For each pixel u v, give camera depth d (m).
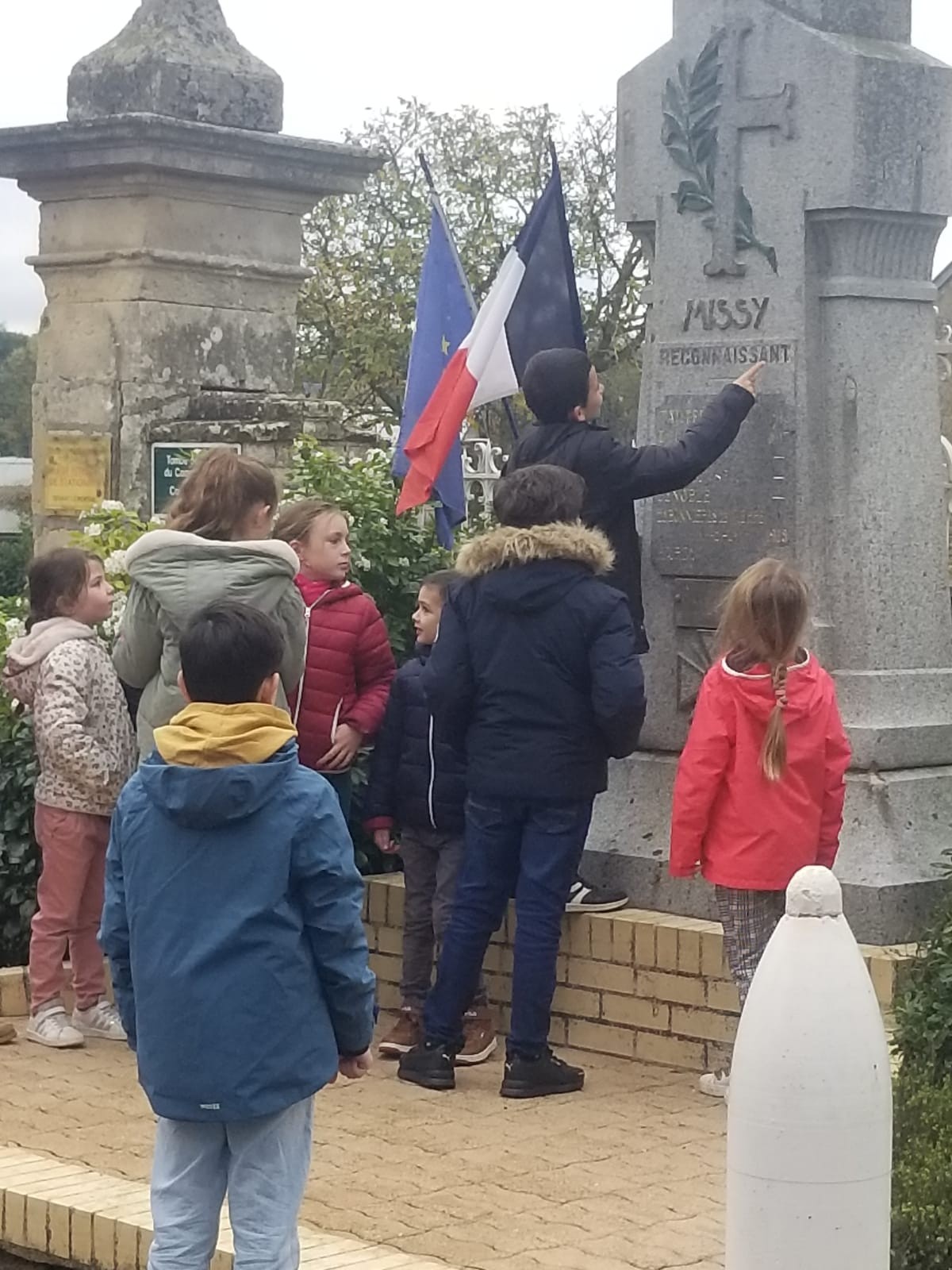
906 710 7.24
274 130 12.82
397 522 8.87
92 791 7.30
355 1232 5.34
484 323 7.90
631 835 7.49
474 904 6.79
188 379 12.48
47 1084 6.87
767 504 7.32
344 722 7.35
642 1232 5.33
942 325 9.48
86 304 12.52
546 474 6.79
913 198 7.25
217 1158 4.48
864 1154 3.93
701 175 7.45
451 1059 6.82
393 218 29.20
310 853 4.36
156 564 6.59
